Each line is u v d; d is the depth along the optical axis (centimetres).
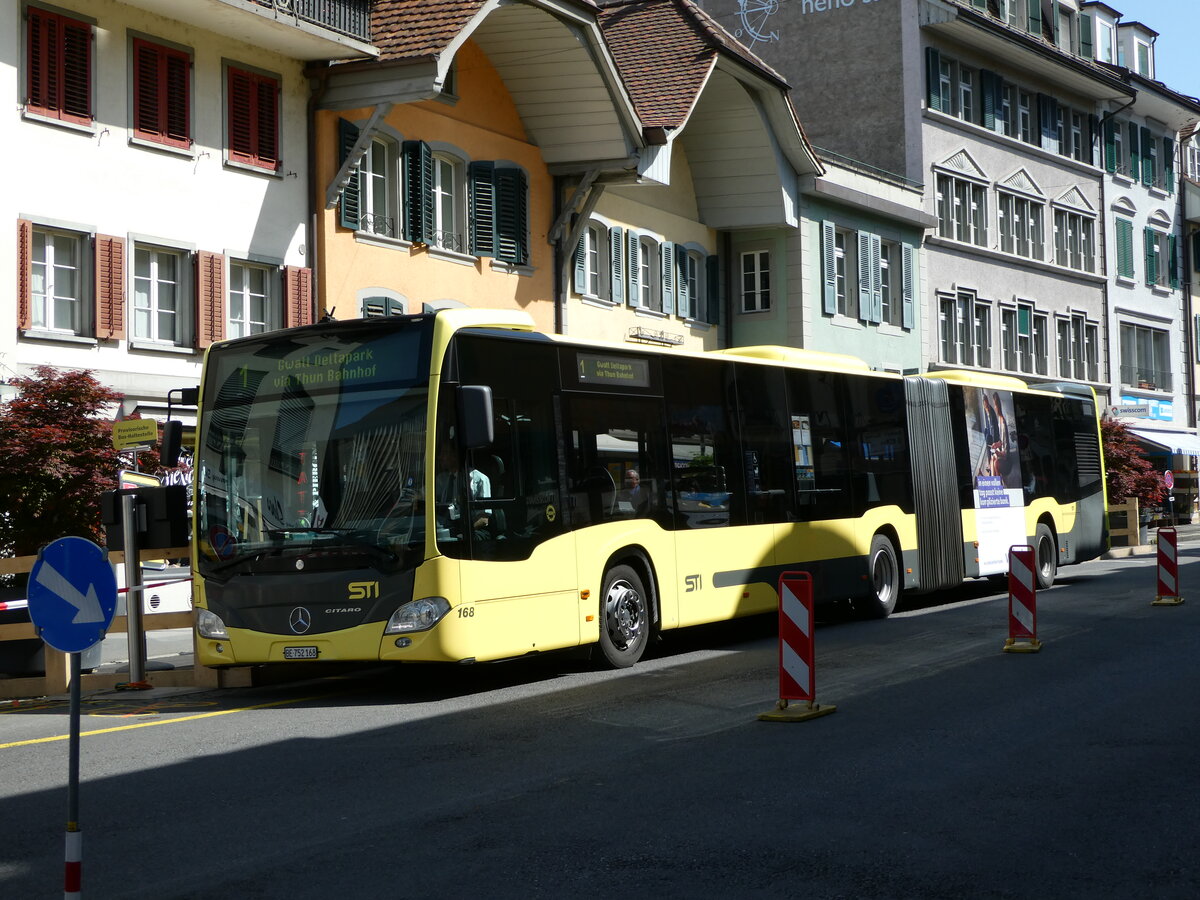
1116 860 669
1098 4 5450
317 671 1516
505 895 625
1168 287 5941
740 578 1628
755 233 3688
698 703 1166
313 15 2369
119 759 1000
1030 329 4978
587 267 3141
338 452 1241
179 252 2281
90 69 2134
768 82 3391
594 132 2966
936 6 4378
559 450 1354
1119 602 2033
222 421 1295
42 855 719
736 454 1648
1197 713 1073
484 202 2858
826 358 1902
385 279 2622
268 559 1248
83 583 612
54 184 2083
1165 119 5909
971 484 2216
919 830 729
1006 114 4897
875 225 4044
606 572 1419
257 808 817
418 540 1203
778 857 679
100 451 1655
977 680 1262
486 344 1276
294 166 2469
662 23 3344
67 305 2125
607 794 827
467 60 2831
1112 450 4050
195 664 1437
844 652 1511
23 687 1452
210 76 2323
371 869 674
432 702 1234
